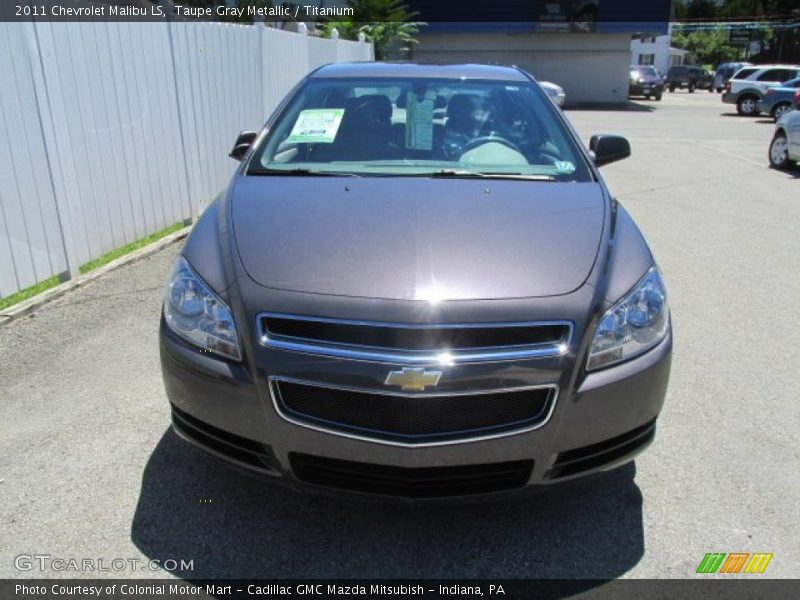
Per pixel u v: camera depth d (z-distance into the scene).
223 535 2.56
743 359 4.14
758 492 2.88
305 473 2.38
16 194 4.52
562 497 2.83
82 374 3.74
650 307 2.50
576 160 3.46
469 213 2.79
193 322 2.44
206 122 6.96
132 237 5.94
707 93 45.75
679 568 2.46
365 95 3.82
